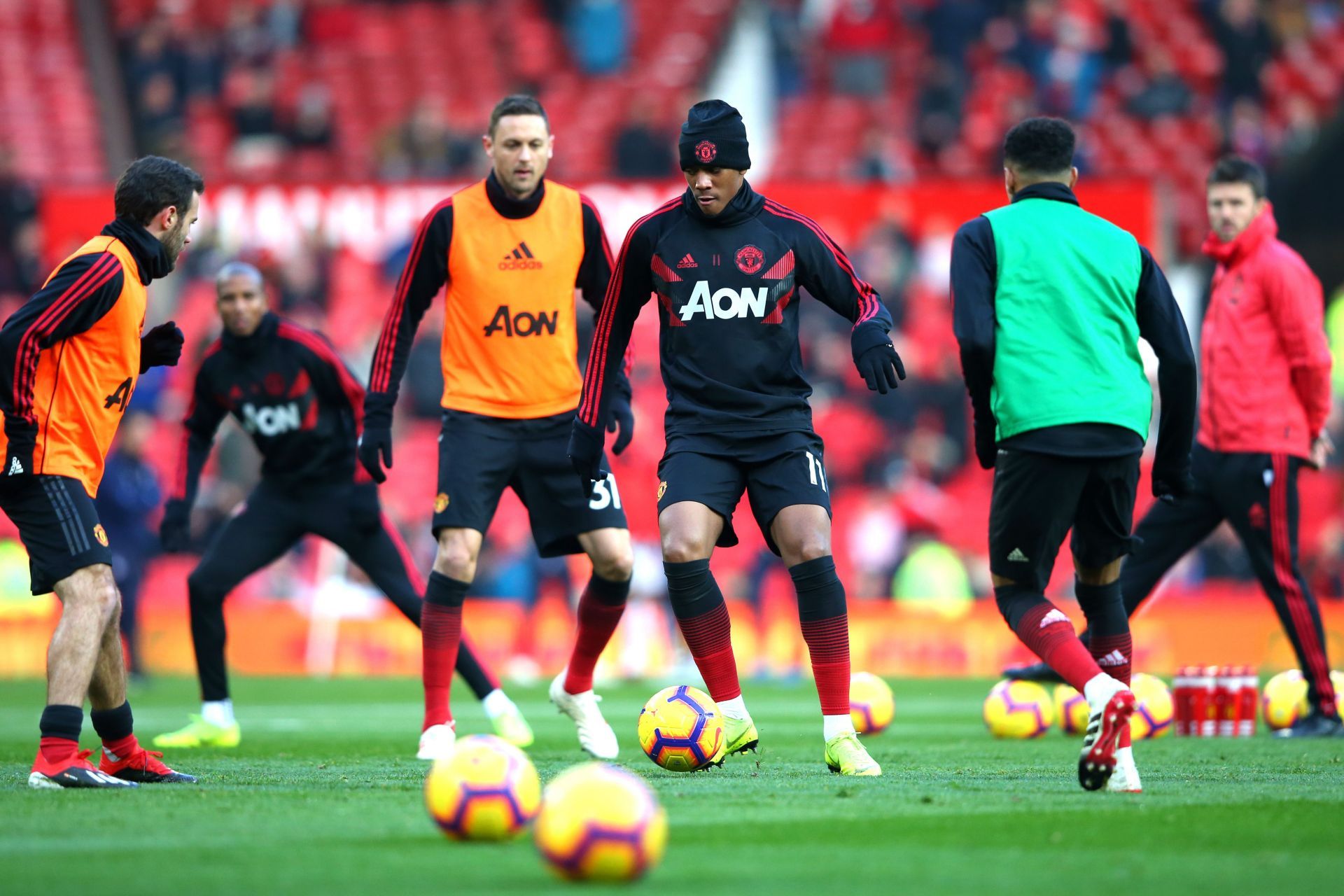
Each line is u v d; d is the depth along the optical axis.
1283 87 95.75
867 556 67.00
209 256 75.25
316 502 30.64
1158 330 20.28
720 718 22.47
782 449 22.05
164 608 66.00
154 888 12.98
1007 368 19.95
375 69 96.00
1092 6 100.00
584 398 23.06
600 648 26.41
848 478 72.88
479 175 83.06
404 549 31.14
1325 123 84.75
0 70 92.69
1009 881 13.47
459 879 13.45
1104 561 20.94
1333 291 78.31
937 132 87.50
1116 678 21.44
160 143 87.38
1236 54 92.00
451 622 25.88
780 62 93.69
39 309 19.88
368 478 30.69
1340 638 61.09
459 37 98.25
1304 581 31.00
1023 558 20.20
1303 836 15.85
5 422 20.06
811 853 14.80
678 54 98.12
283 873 13.70
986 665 63.50
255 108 87.25
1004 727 30.91
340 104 94.44
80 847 15.06
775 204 22.42
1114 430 19.62
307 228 75.44
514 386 26.03
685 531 21.97
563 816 13.13
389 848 15.10
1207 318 31.67
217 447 68.06
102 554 20.59
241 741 31.17
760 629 62.81
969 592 65.56
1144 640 62.56
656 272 22.38
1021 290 20.06
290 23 98.00
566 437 26.20
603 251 26.73
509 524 70.25
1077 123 91.81
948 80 87.75
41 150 89.50
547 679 61.22
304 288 75.06
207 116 90.31
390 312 26.20
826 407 73.88
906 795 19.14
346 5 99.00
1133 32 98.38
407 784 20.95
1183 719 32.00
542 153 26.03
